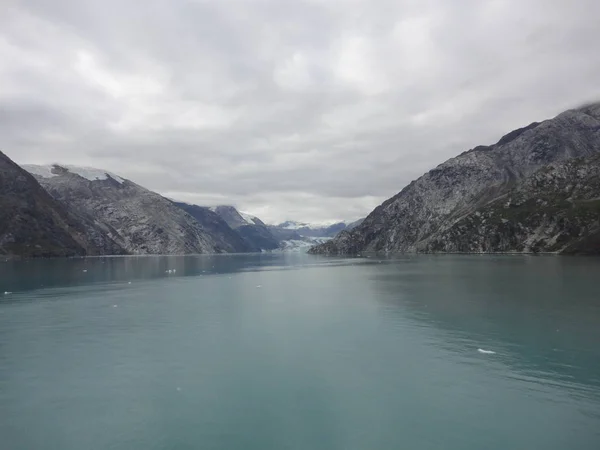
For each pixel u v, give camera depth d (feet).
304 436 82.69
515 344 142.41
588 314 189.06
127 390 106.22
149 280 398.62
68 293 294.46
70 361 129.90
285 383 109.81
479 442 79.36
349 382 109.91
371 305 226.79
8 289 319.88
